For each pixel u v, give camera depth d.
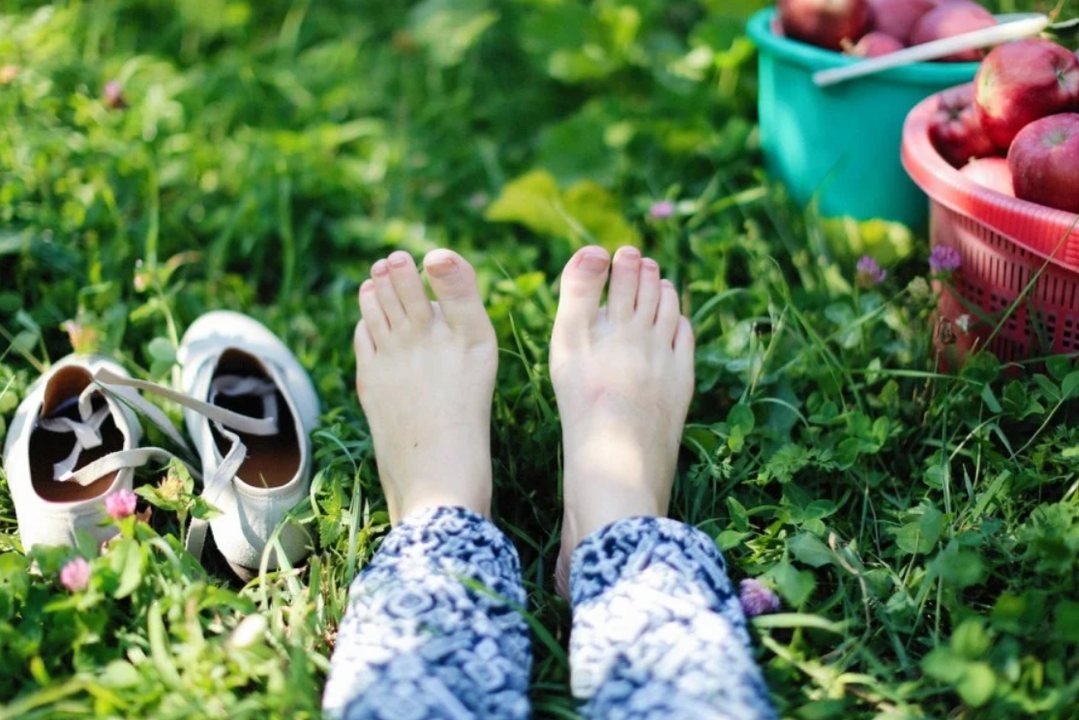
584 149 1.96
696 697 0.92
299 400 1.46
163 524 1.31
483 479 1.25
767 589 1.13
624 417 1.26
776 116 1.74
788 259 1.71
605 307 1.39
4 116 1.82
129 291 1.67
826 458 1.29
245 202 1.80
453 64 2.34
